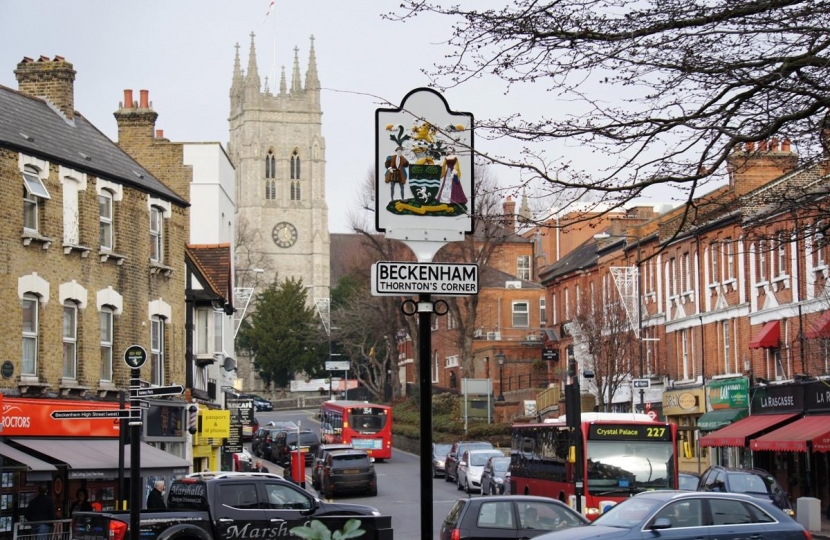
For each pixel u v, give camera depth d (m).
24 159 31.80
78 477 32.75
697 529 19.62
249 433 78.81
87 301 34.44
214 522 23.72
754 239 16.14
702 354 56.62
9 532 29.47
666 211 69.75
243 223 165.25
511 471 39.78
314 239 175.25
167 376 39.38
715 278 55.56
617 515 20.33
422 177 12.83
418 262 12.84
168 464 32.97
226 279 54.19
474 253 78.44
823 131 13.21
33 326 32.19
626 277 63.66
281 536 24.17
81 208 34.44
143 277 37.81
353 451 50.19
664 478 30.81
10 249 31.05
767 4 11.36
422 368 12.73
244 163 175.12
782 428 45.09
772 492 33.84
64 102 38.09
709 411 54.78
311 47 179.00
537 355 88.38
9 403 30.42
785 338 48.31
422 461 12.56
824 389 44.06
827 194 14.36
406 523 38.94
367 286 91.69
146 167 49.84
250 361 143.50
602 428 31.03
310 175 177.00
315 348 133.62
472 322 80.62
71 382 33.34
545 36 11.47
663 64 11.66
